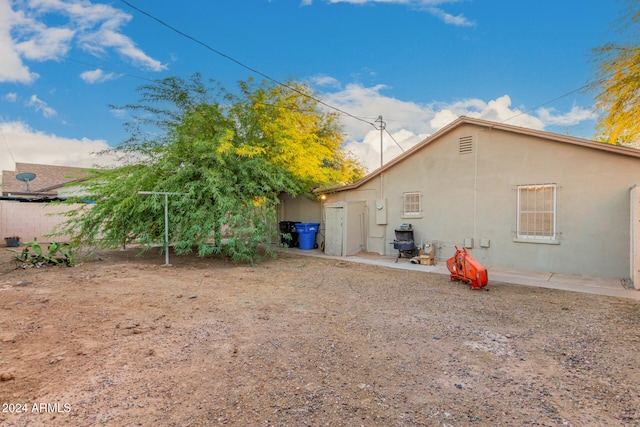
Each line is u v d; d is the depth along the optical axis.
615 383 2.84
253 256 10.18
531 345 3.68
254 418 2.30
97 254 10.34
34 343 3.52
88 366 3.03
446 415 2.37
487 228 8.96
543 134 7.94
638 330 4.15
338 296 5.85
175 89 9.84
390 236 11.09
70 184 11.60
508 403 2.53
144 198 9.07
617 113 10.73
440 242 9.87
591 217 7.45
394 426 2.23
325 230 11.66
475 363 3.23
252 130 10.67
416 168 10.41
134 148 9.47
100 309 4.72
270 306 5.12
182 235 8.97
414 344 3.70
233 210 9.12
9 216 13.84
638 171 6.91
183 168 9.23
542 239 8.09
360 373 3.00
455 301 5.54
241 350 3.46
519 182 8.41
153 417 2.29
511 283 6.91
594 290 6.26
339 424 2.25
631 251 6.61
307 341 3.74
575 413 2.40
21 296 5.29
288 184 10.67
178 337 3.79
